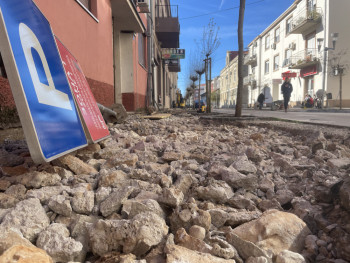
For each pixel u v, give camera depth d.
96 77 6.35
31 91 1.62
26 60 1.69
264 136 4.57
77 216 1.42
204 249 1.15
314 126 5.23
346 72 23.14
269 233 1.27
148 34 14.51
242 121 6.79
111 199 1.50
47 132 1.66
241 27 8.02
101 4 6.82
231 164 2.27
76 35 5.19
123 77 10.55
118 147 3.00
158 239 1.20
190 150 3.09
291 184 2.02
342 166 2.42
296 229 1.32
